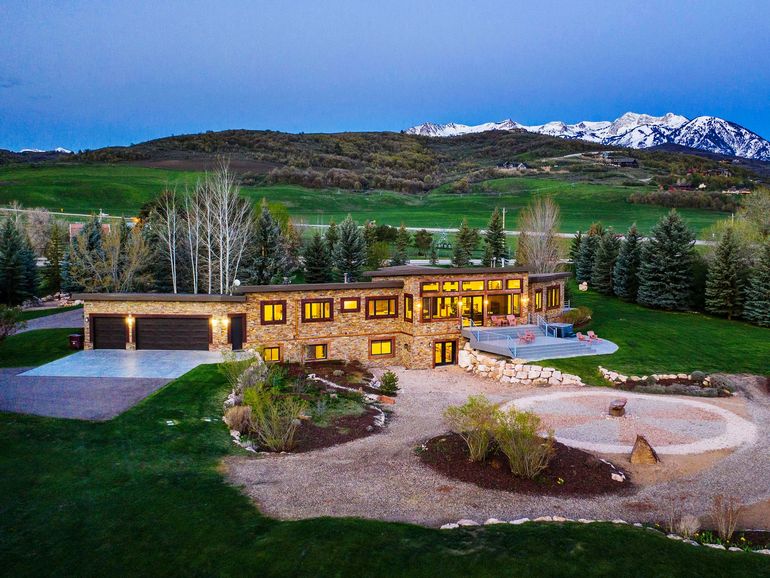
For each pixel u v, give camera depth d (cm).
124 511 1484
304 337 3784
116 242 5500
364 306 3938
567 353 3769
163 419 2267
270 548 1297
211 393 2662
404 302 4006
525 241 6406
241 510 1521
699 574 1221
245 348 3619
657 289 5281
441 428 2505
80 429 2086
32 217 8794
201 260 5666
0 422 2095
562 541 1349
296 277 6956
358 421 2538
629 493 1817
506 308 4225
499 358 3688
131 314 3547
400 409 2888
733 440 2364
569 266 7419
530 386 3353
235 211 6072
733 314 4903
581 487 1827
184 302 3528
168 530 1388
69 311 5291
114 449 1927
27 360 3250
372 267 6975
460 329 4006
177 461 1877
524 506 1664
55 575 1198
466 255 7669
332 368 3631
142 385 2725
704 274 5216
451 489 1770
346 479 1823
